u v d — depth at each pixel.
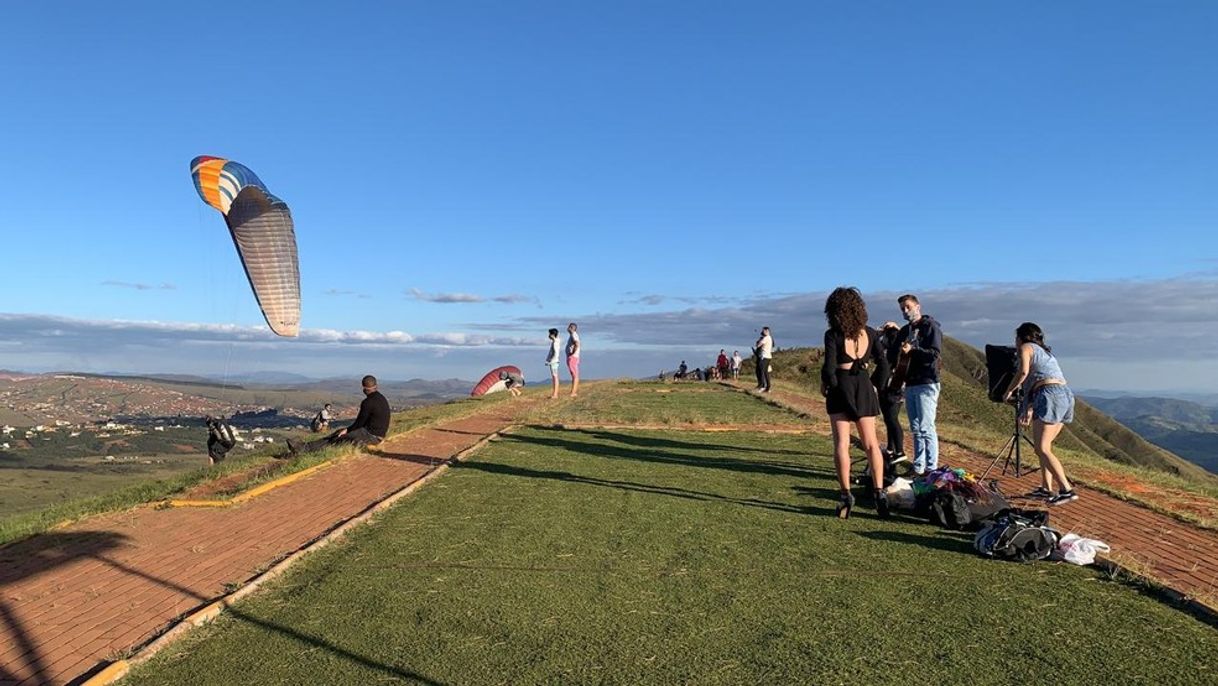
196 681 4.08
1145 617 4.79
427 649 4.43
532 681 3.99
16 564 6.32
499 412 20.06
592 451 12.19
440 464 10.88
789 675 4.01
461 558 6.23
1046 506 8.14
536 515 7.73
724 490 8.98
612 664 4.18
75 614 5.13
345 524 7.30
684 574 5.75
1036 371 8.33
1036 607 4.99
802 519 7.50
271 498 8.77
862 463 10.85
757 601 5.15
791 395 25.77
